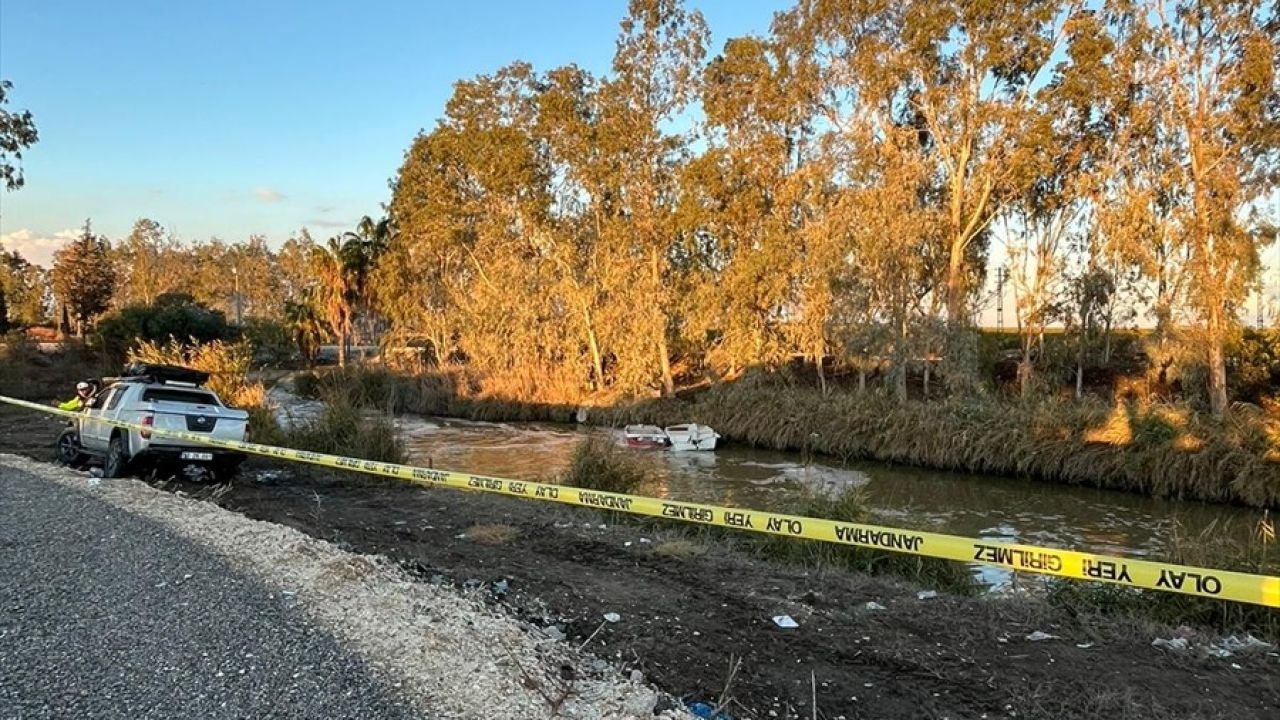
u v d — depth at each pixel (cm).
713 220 3089
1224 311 2161
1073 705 427
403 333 4750
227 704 384
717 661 491
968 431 1959
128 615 509
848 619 575
